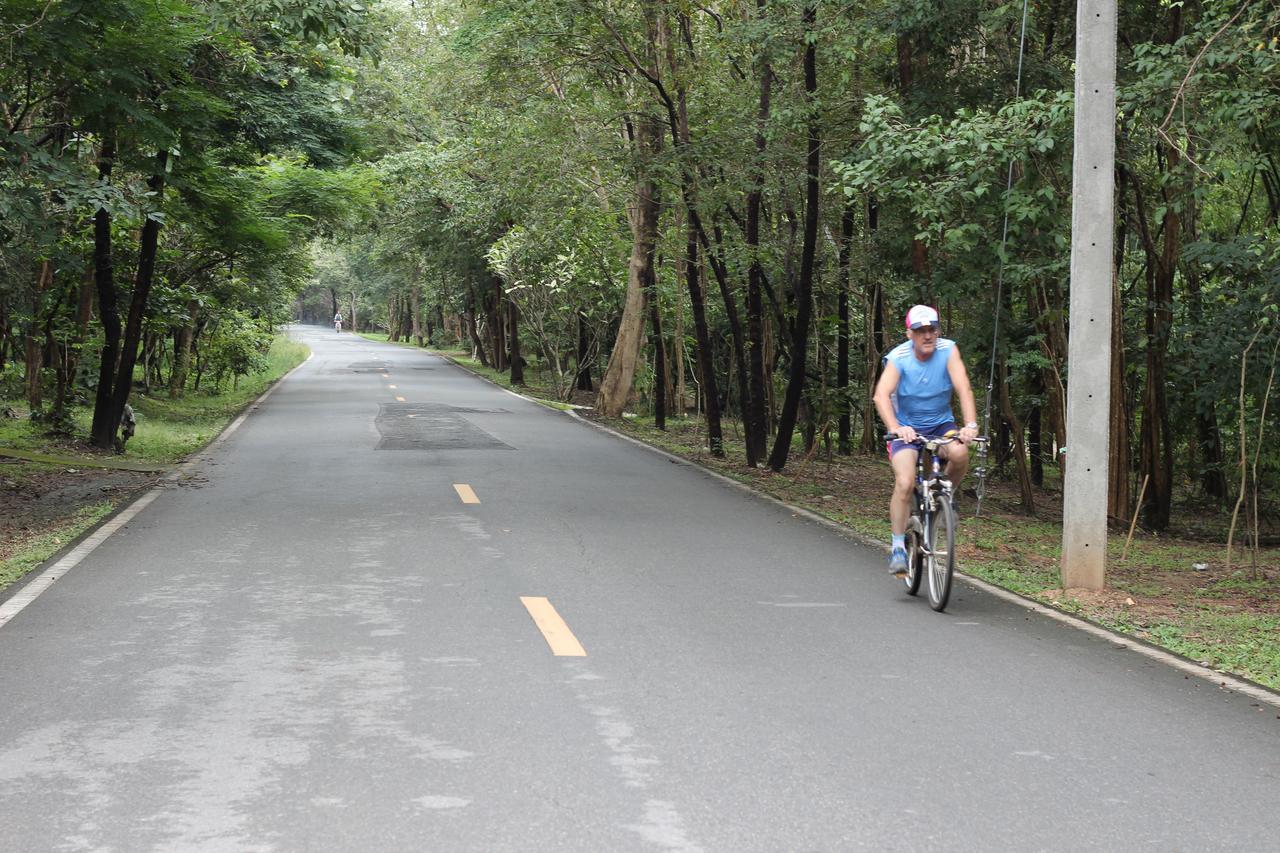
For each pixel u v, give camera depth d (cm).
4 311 2439
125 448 2044
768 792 462
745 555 1044
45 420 2239
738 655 680
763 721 554
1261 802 460
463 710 564
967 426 820
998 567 1058
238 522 1194
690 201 1959
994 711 579
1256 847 416
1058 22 1667
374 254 5766
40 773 477
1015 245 1384
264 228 2284
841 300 2459
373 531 1139
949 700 597
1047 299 1644
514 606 804
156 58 1519
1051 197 1183
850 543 1138
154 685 605
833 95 1736
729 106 1883
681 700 585
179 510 1280
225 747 510
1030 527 1539
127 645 689
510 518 1240
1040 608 853
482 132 2722
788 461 2328
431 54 3678
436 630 731
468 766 487
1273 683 652
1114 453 1667
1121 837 423
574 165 2347
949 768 494
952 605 853
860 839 417
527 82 2166
